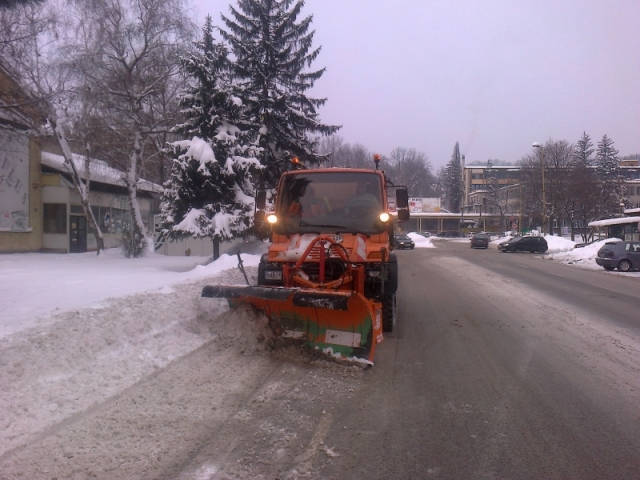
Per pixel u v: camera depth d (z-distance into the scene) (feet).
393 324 30.25
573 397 19.21
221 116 64.18
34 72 62.75
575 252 114.32
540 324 33.63
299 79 90.74
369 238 27.61
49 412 15.57
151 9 77.00
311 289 23.12
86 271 51.06
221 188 63.10
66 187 88.84
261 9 85.56
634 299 47.42
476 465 13.73
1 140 71.41
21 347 18.80
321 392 19.08
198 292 31.94
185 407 16.99
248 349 23.57
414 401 18.54
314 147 95.35
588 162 231.09
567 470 13.52
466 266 84.94
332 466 13.47
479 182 375.45
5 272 49.37
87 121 76.69
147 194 122.01
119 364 19.99
